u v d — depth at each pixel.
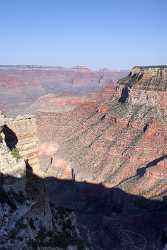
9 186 33.66
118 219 122.31
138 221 119.94
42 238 34.94
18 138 37.72
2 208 31.91
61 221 40.34
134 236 110.88
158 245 105.75
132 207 132.38
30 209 34.78
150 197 132.88
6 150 34.41
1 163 33.59
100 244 102.06
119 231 112.62
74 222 41.62
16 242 31.66
